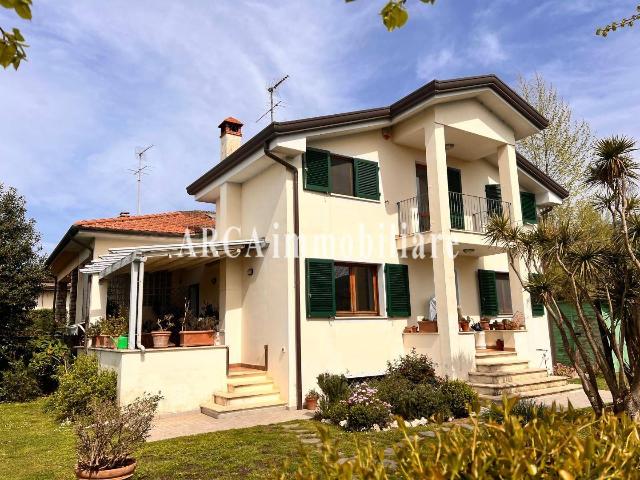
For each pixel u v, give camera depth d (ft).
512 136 45.50
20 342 44.42
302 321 35.06
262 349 37.52
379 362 38.27
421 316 41.91
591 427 9.84
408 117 41.57
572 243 24.52
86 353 40.22
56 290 64.18
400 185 43.04
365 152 41.19
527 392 35.19
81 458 17.78
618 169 22.95
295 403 33.83
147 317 47.42
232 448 23.17
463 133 41.91
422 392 29.14
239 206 43.93
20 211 46.52
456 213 46.57
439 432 9.50
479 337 43.11
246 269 41.04
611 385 22.70
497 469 7.92
